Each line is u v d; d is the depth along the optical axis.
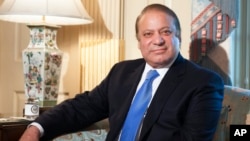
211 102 1.43
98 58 2.27
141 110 1.54
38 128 1.53
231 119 1.68
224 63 1.89
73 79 2.46
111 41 2.23
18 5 1.96
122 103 1.62
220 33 1.90
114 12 2.24
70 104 1.67
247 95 1.69
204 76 1.48
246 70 1.97
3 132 1.57
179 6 2.11
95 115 1.71
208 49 1.93
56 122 1.58
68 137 1.65
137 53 2.22
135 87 1.62
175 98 1.47
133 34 2.23
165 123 1.46
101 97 1.73
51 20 2.21
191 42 1.98
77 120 1.65
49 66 2.03
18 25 2.62
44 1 1.95
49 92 2.05
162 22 1.52
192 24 1.97
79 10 2.04
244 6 1.98
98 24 2.29
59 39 2.51
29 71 2.03
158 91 1.51
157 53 1.53
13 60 2.64
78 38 2.42
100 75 2.26
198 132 1.39
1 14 1.99
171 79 1.52
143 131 1.47
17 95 2.63
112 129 1.60
